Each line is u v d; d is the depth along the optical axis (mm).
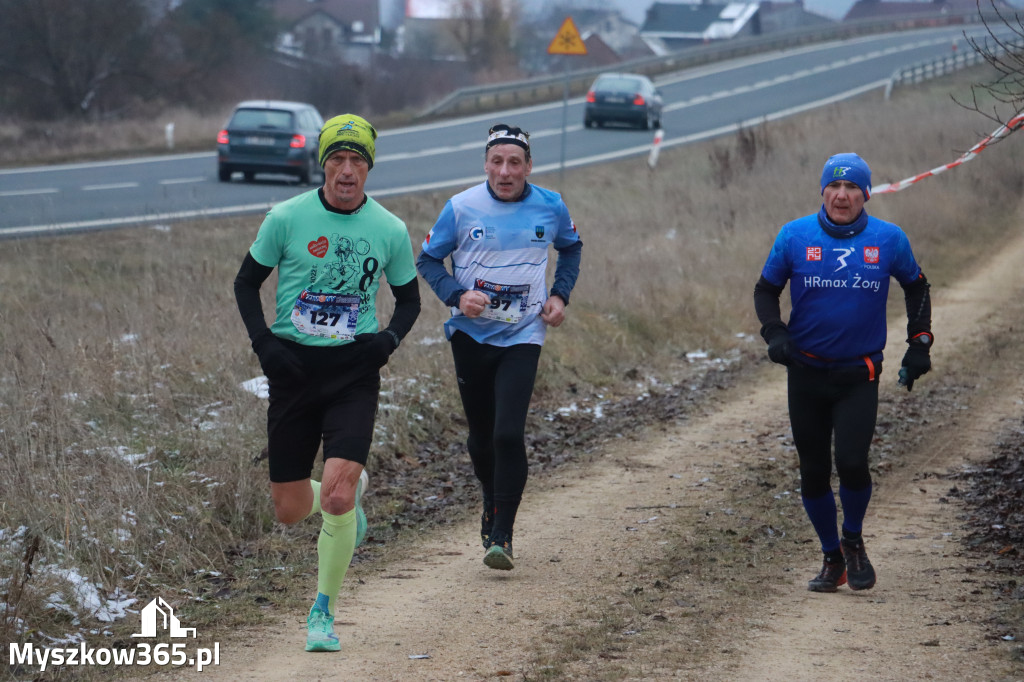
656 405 24719
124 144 71750
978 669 10016
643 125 79062
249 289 11070
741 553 14414
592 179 56812
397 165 60188
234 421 17953
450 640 11227
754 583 13133
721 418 23438
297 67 124562
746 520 16016
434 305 26531
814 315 12547
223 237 35188
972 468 18609
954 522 15555
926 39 155500
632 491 17922
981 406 23297
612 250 37094
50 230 36156
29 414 16125
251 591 13125
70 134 74688
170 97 105812
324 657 10797
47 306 23500
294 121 53219
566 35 49781
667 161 64188
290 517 11648
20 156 66125
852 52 138250
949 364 27516
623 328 29875
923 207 49469
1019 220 51156
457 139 73000
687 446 21062
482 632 11461
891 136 67875
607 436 21953
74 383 18234
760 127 75750
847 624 11562
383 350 11086
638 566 13867
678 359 29391
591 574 13578
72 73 99188
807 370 12719
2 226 37500
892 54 136125
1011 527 14875
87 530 13305
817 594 12719
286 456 11297
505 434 13422
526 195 13922
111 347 20000
